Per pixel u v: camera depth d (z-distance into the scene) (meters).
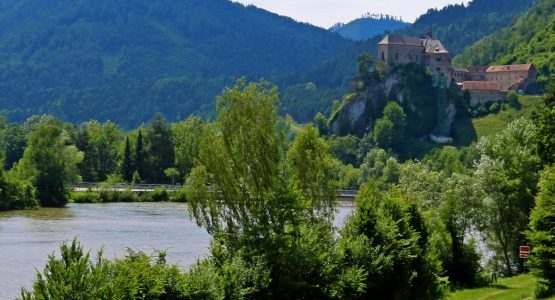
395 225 55.47
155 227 127.69
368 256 52.69
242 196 56.81
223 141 57.59
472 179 87.19
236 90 58.41
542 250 60.53
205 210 60.25
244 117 57.03
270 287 46.31
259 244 47.88
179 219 143.62
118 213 155.38
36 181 171.12
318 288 48.38
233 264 44.09
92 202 185.62
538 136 84.00
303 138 64.75
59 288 32.22
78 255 33.91
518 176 84.62
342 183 69.75
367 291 52.84
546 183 64.06
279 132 61.38
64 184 178.62
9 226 124.94
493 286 71.56
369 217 55.62
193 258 91.31
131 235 115.19
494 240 88.44
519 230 85.06
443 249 72.38
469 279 73.00
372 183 62.38
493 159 91.06
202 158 58.41
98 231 119.94
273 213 49.62
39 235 112.69
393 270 54.62
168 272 38.78
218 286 41.09
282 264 46.91
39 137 174.38
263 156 56.75
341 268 50.69
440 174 107.62
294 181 60.78
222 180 57.06
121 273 35.69
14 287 73.56
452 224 74.19
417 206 63.03
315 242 49.88
